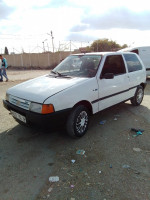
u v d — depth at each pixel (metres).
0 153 3.02
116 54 4.43
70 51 26.44
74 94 3.18
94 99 3.63
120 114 4.91
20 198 2.09
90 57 4.17
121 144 3.30
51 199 2.07
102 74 3.83
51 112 2.88
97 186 2.26
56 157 2.90
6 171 2.56
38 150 3.12
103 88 3.83
